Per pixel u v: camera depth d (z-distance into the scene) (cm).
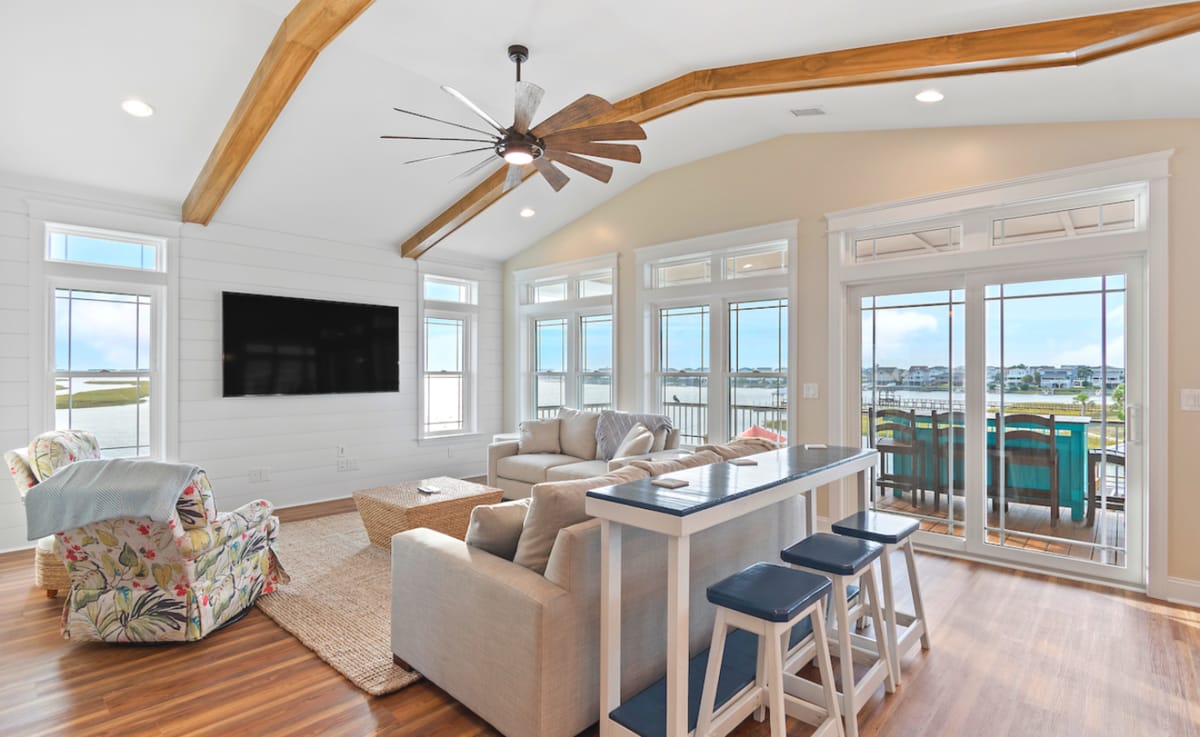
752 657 232
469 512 406
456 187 522
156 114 370
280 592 330
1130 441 333
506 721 195
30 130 369
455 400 673
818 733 183
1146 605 309
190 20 307
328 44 331
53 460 314
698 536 238
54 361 423
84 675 244
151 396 467
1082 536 351
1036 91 308
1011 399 374
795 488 218
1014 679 238
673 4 281
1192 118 310
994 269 377
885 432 426
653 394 572
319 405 551
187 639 266
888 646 235
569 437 555
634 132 306
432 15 310
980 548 385
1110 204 340
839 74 313
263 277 516
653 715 188
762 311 496
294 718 214
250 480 509
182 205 471
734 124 440
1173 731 204
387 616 299
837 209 437
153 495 244
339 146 434
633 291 572
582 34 320
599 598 200
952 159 386
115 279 444
